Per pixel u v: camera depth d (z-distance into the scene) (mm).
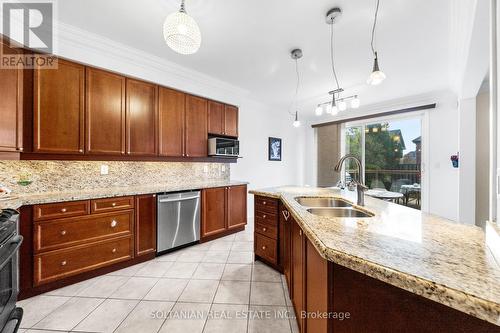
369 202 1870
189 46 1503
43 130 2092
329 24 2025
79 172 2484
